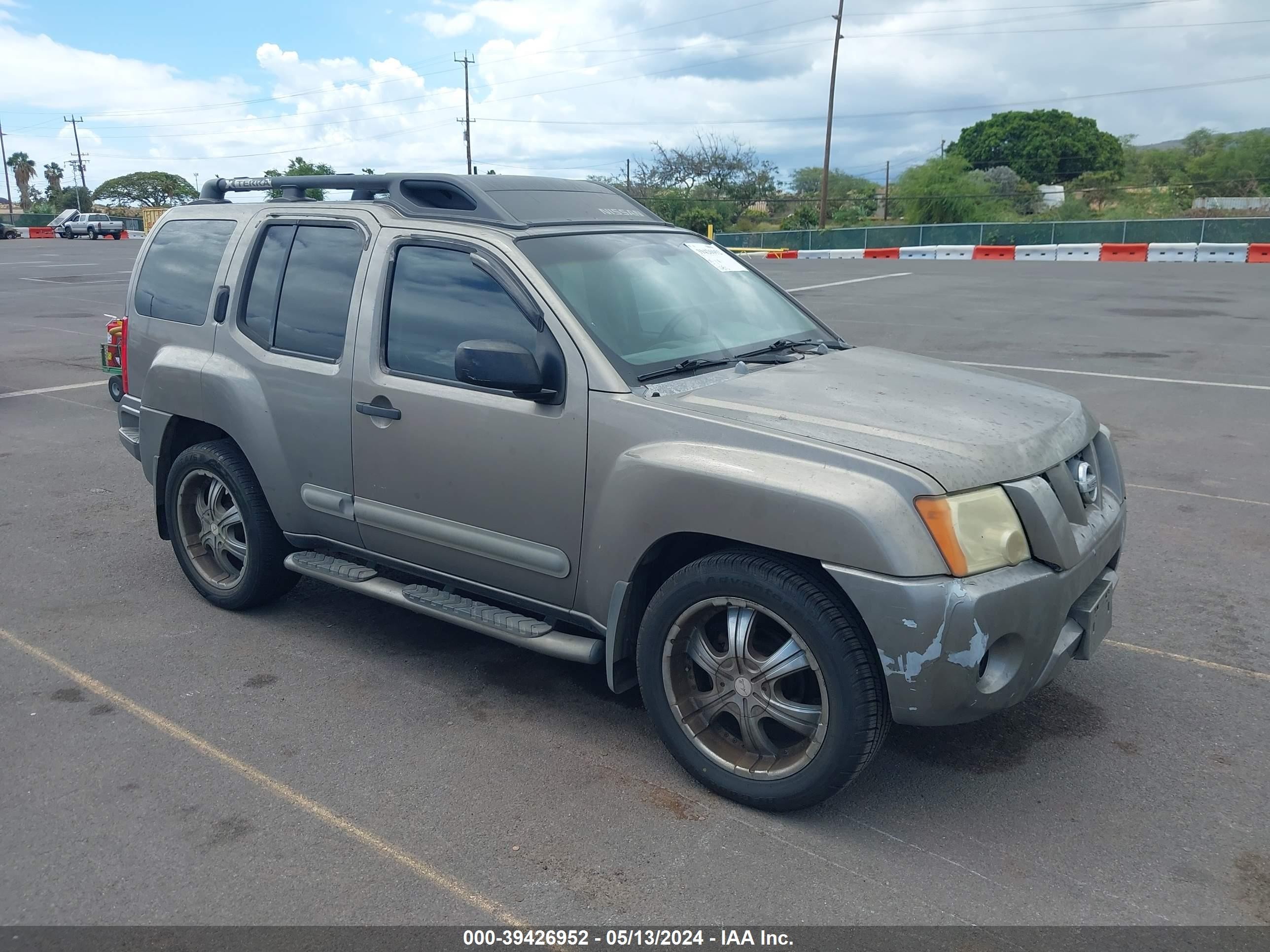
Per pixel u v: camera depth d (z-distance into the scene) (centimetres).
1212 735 374
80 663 439
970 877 294
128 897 288
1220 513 632
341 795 338
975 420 329
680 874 296
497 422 364
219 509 491
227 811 329
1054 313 1678
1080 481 340
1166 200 5341
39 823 323
